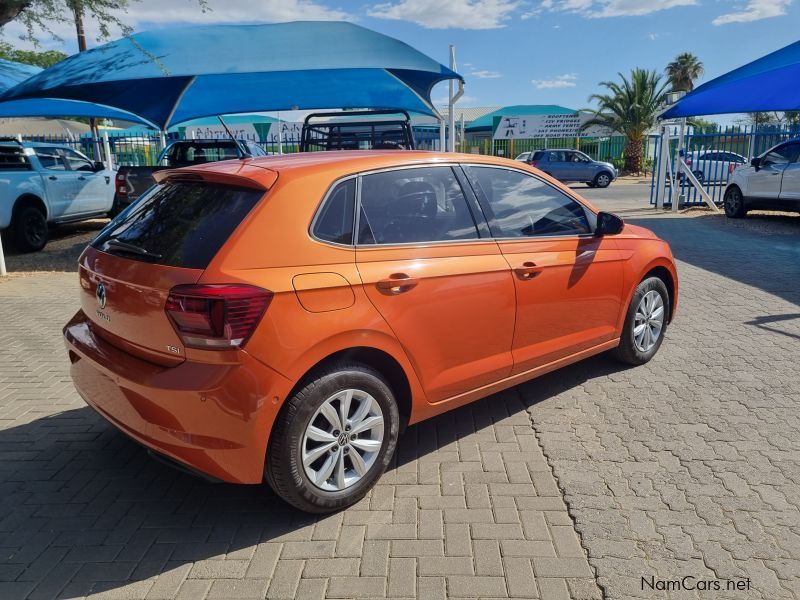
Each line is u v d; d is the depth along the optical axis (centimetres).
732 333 600
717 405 444
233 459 284
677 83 5516
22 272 981
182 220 314
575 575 277
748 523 311
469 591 269
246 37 1035
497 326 381
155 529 316
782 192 1334
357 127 1097
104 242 345
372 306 316
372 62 936
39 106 1237
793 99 1306
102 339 332
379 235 332
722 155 1891
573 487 345
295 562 289
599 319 459
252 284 280
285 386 288
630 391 470
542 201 422
